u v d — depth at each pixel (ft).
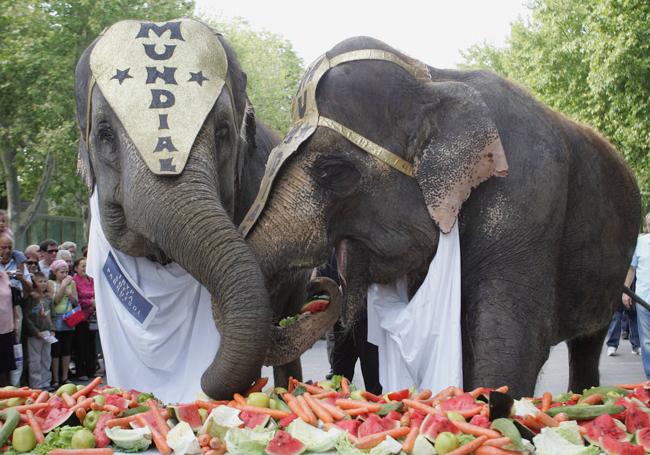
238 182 16.43
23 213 76.74
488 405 9.95
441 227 15.10
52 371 31.04
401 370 15.84
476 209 15.47
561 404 10.94
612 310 19.25
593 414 10.21
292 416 10.45
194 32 15.37
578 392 22.04
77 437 9.97
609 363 40.04
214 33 16.16
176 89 14.60
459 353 14.87
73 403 11.12
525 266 15.29
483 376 14.82
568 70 86.48
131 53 14.93
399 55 15.75
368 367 19.25
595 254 17.53
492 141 15.15
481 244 15.39
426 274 15.79
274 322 17.95
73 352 33.40
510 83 16.90
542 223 15.48
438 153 15.26
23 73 69.51
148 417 10.43
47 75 69.26
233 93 16.06
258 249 15.17
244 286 13.03
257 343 12.71
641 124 61.82
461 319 15.69
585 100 84.33
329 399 11.07
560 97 87.20
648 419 9.96
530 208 15.38
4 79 69.62
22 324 28.25
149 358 15.49
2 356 25.00
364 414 10.51
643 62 59.67
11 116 71.77
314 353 44.16
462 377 15.20
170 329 15.52
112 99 14.57
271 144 20.16
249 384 12.82
